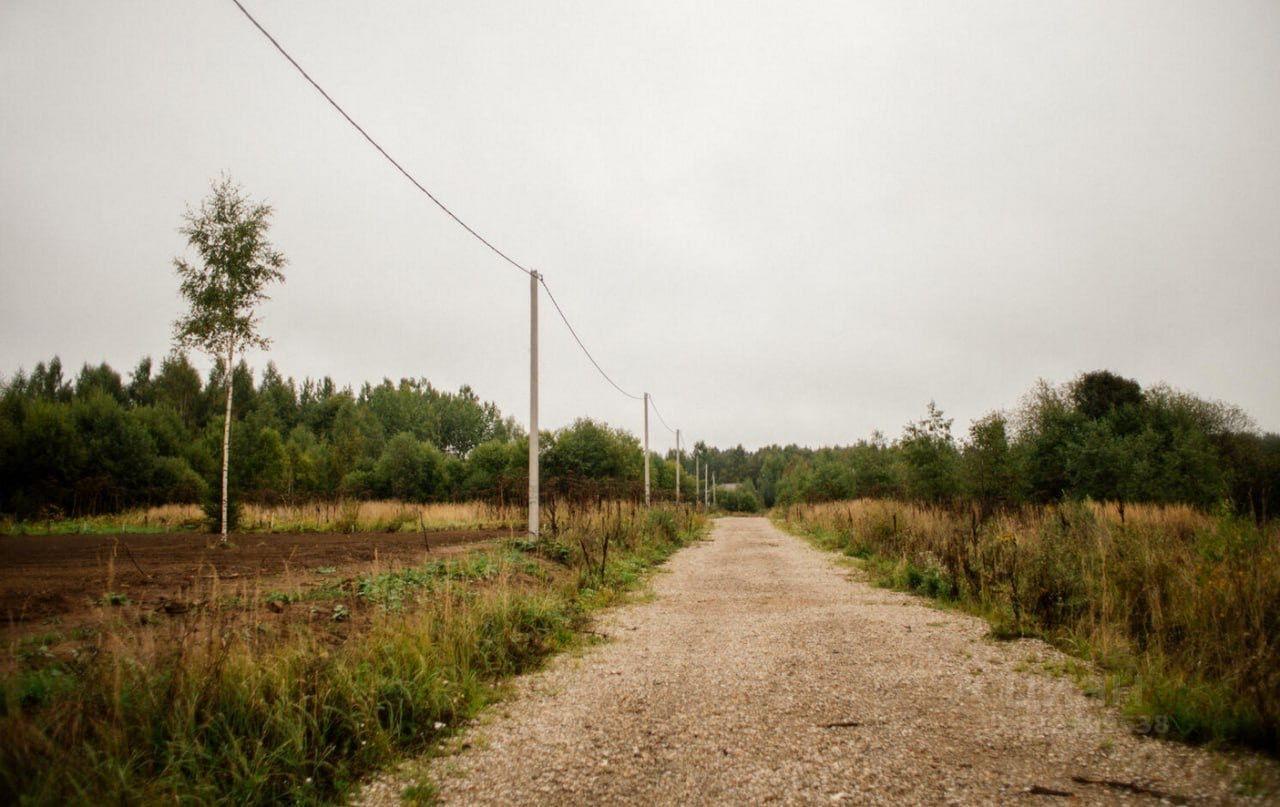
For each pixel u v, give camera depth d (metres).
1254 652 5.14
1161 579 7.44
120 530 21.62
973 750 4.50
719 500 98.50
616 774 4.23
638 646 7.89
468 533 20.52
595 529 17.38
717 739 4.80
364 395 95.94
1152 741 4.57
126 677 4.35
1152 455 25.22
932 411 24.73
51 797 3.20
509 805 3.83
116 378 72.06
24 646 5.00
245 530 21.62
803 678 6.37
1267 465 21.08
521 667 6.92
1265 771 4.00
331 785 4.17
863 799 3.78
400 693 5.26
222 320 15.68
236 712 4.41
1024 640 7.75
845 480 45.47
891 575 13.13
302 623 6.37
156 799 3.51
